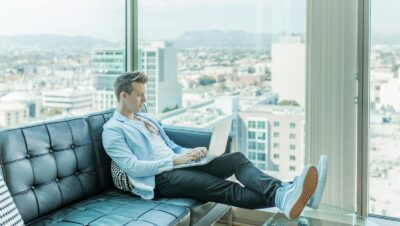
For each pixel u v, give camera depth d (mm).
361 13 2479
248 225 2953
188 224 2057
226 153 2506
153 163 2240
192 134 2662
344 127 2553
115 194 2283
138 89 2412
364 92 2527
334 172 2588
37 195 1895
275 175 2947
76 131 2227
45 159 1979
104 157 2369
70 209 2016
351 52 2504
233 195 2137
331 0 2498
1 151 1796
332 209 2496
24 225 1671
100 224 1785
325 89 2564
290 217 1927
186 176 2201
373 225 2029
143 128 2451
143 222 1823
